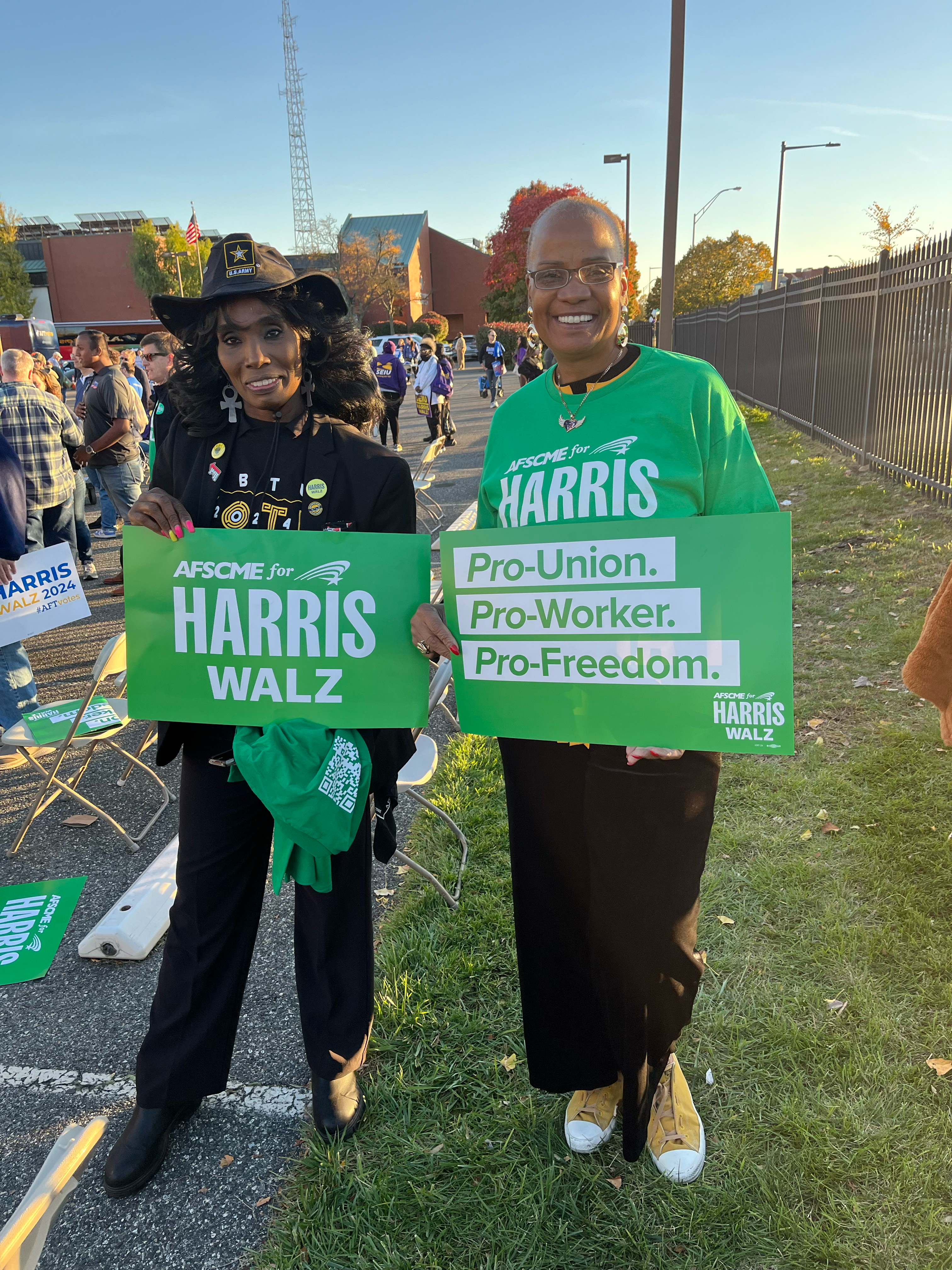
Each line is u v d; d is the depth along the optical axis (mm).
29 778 4324
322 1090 2131
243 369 1822
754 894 2896
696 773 1725
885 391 8805
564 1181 1971
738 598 1617
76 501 7656
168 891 3143
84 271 73500
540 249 1654
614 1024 1822
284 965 2875
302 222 77125
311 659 1939
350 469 1940
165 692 2002
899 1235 1779
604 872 1749
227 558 1920
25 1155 2186
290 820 1777
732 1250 1791
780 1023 2336
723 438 1658
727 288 40375
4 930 3113
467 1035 2404
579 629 1737
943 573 5660
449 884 3066
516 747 1862
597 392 1698
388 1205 1929
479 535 1783
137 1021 2648
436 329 63469
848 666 4586
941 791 3342
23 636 4027
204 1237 1927
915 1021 2309
